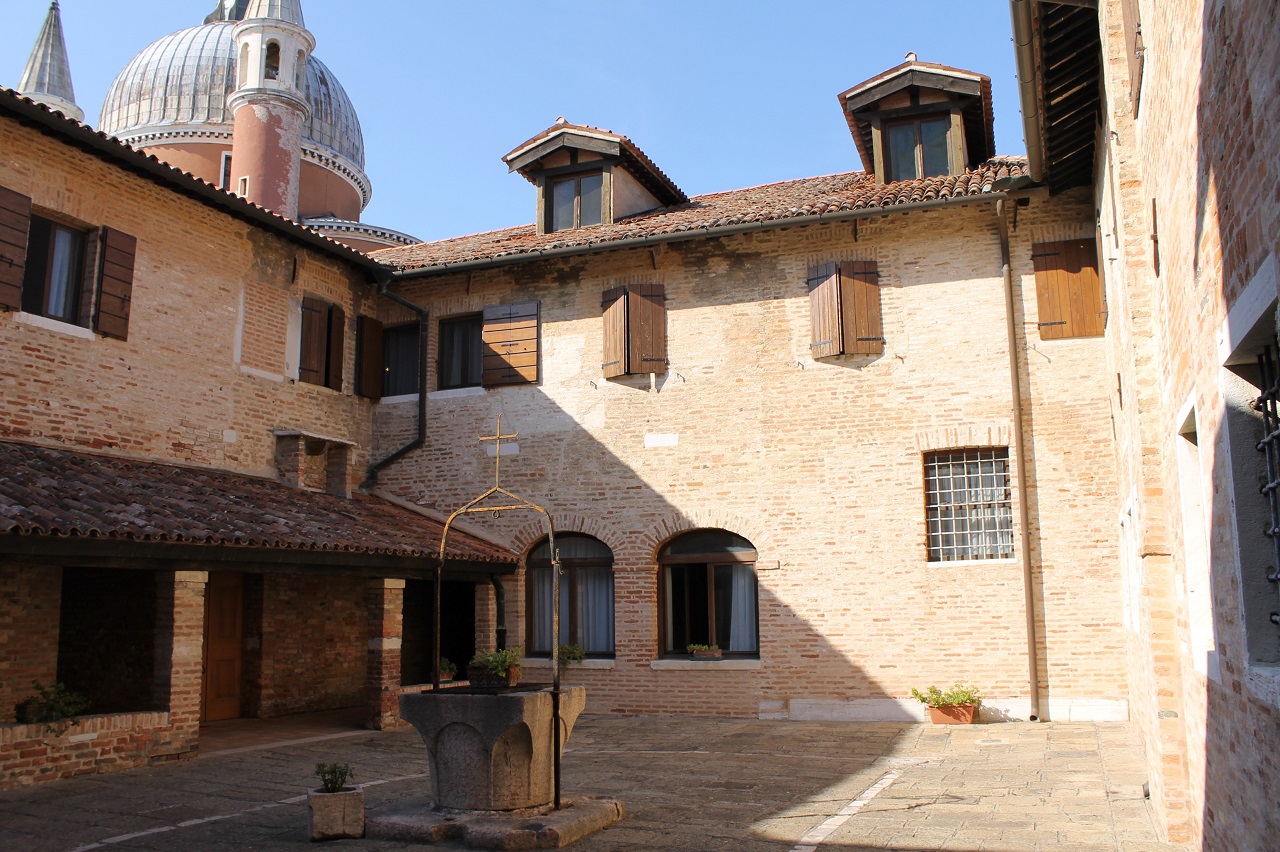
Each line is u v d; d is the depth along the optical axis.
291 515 14.48
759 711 16.34
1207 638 7.27
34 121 13.43
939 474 16.27
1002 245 16.22
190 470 15.34
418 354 19.88
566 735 9.27
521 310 18.86
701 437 17.36
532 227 22.41
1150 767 9.28
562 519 17.97
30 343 13.55
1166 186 7.41
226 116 30.23
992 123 18.58
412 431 19.47
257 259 17.39
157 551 11.51
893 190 16.94
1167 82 7.12
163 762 12.09
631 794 10.37
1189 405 6.82
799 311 17.16
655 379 17.78
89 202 14.52
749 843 8.28
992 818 9.01
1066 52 11.56
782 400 17.00
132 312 15.05
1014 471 15.67
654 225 18.27
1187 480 7.42
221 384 16.47
